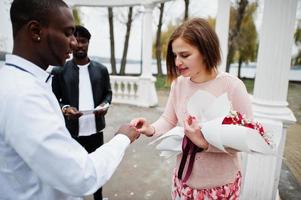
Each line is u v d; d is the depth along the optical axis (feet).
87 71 7.91
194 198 4.56
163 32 51.62
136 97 26.50
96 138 8.17
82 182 2.62
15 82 2.58
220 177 4.39
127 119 20.77
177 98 4.84
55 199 3.03
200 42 3.94
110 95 8.46
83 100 7.80
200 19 4.15
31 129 2.40
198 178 4.47
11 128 2.42
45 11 2.69
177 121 5.29
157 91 42.63
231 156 4.48
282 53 7.14
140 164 12.14
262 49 7.40
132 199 9.09
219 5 14.32
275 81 7.30
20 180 2.81
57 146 2.49
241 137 3.49
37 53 2.84
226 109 3.92
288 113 7.39
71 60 7.88
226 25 14.49
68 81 7.61
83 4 24.09
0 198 2.81
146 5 23.41
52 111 2.65
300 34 35.68
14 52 2.85
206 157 4.37
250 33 44.65
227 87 4.21
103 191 9.61
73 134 7.54
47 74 2.97
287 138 17.31
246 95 4.24
